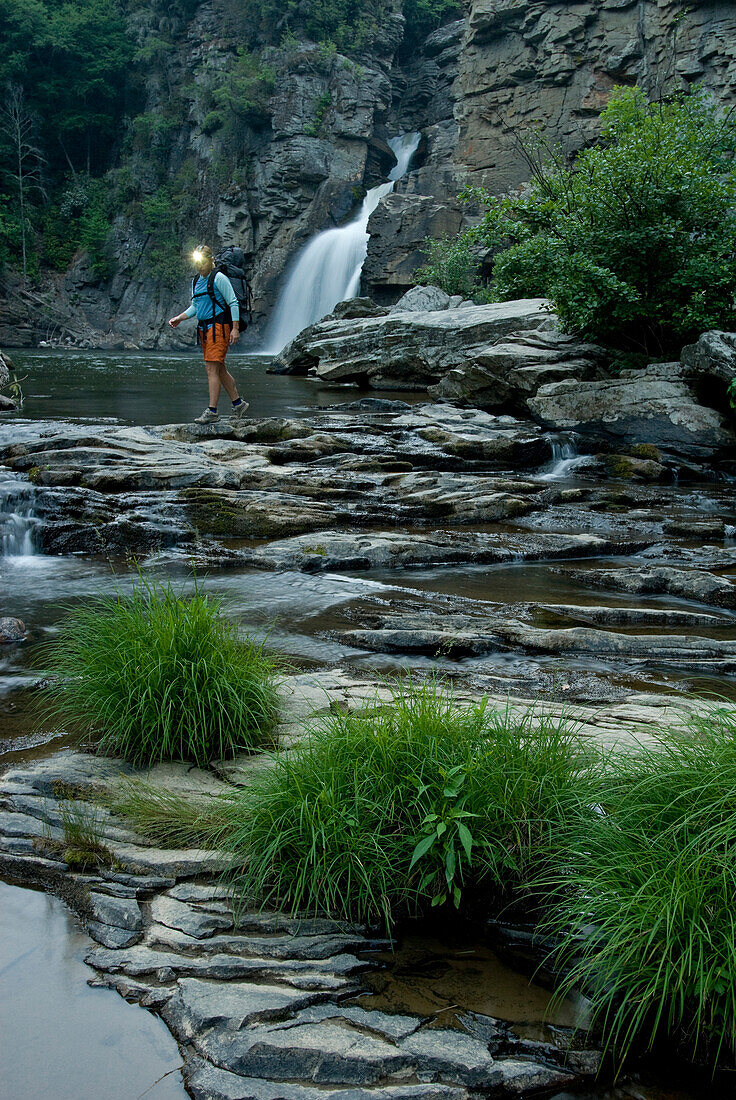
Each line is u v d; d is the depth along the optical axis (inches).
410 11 2054.6
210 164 1872.5
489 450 431.2
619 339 575.8
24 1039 80.7
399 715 118.0
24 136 2063.2
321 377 755.4
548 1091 79.0
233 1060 78.6
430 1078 78.5
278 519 299.9
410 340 689.0
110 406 534.3
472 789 106.5
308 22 1904.5
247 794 112.7
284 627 209.5
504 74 1419.8
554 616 223.5
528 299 681.6
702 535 321.7
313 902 102.0
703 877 90.0
